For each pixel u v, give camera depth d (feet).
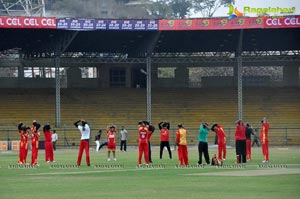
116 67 363.97
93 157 216.33
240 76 313.12
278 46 349.61
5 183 128.88
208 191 112.68
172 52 360.89
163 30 306.76
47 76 378.12
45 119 319.06
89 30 298.76
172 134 303.07
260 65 362.94
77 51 356.59
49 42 315.78
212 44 346.33
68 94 340.18
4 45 337.11
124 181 130.62
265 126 182.50
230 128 306.35
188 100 341.62
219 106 337.11
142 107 334.03
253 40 340.18
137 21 302.25
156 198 104.17
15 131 300.40
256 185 120.57
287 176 136.77
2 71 400.47
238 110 316.40
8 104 327.26
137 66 365.20
